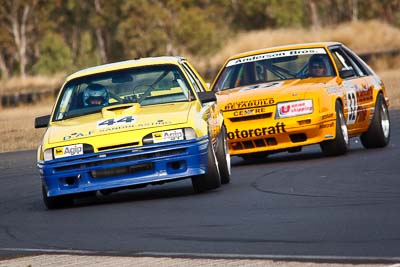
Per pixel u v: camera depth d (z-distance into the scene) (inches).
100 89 1439.5
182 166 1312.7
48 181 1328.7
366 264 812.6
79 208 1344.7
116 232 1103.6
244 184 1434.5
